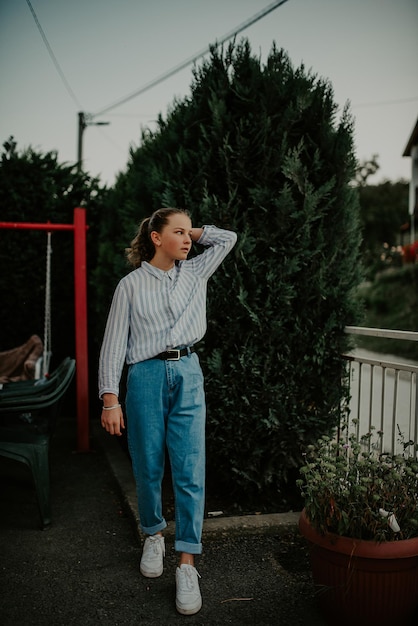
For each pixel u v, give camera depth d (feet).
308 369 10.49
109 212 17.67
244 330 10.43
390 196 81.46
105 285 16.87
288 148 10.46
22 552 9.48
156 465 8.13
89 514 11.16
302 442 10.59
